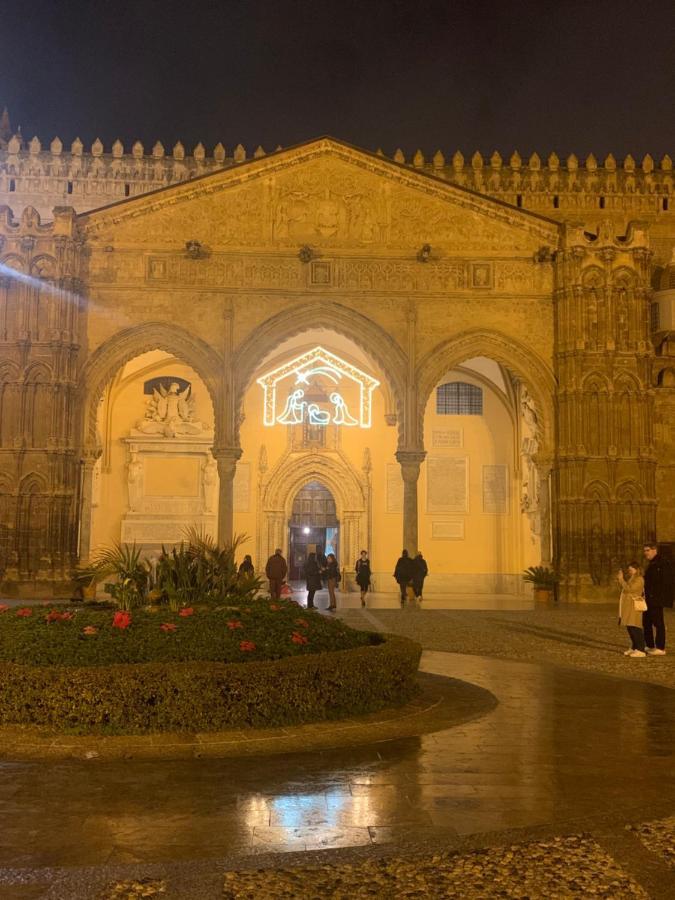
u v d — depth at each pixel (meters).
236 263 37.69
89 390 37.03
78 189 45.56
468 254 38.06
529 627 26.30
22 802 8.29
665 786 8.95
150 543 45.72
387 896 6.07
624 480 36.53
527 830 7.46
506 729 11.66
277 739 10.84
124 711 11.06
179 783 8.98
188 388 47.34
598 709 13.11
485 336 37.81
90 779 9.11
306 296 37.66
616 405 36.88
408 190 38.22
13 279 36.47
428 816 7.95
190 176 45.78
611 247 37.28
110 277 37.44
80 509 37.19
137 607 15.46
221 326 37.44
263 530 46.56
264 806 8.21
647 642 21.00
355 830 7.56
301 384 47.62
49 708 11.06
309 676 11.80
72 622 13.56
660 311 41.88
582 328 37.00
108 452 46.34
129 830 7.51
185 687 11.16
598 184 45.44
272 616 14.45
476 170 45.62
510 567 47.09
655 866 6.62
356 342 37.84
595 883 6.29
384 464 47.47
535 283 38.19
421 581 36.75
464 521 47.44
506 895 6.08
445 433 47.94
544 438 37.50
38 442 35.88
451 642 22.41
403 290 37.84
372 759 10.02
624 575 21.02
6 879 6.36
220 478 36.81
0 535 35.28
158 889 6.19
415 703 13.25
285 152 37.75
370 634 15.56
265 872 6.52
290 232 37.88
